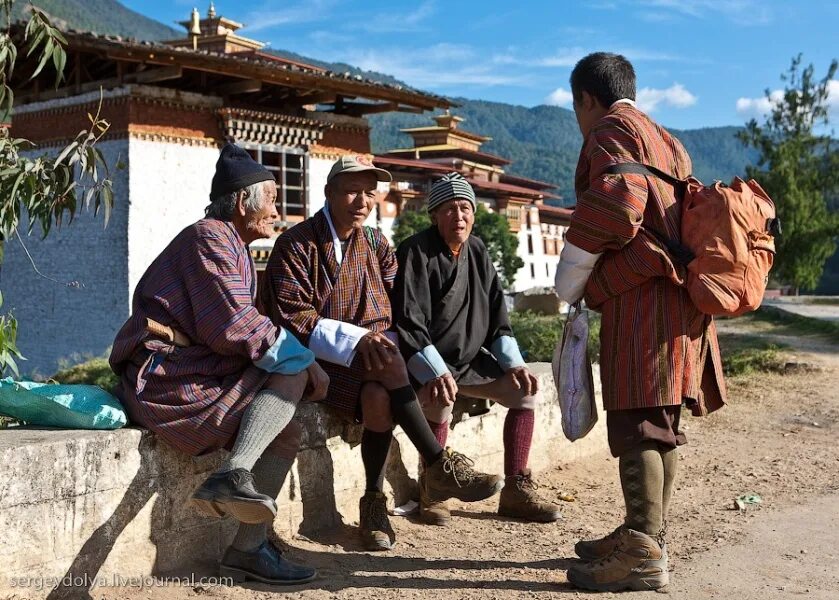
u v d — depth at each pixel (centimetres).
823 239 3519
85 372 1859
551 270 6750
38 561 309
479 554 415
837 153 3519
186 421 337
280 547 402
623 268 349
